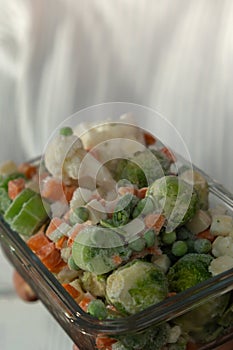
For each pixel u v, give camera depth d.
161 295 0.37
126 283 0.37
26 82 0.70
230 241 0.40
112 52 0.66
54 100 0.69
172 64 0.62
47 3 0.68
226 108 0.59
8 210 0.45
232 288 0.38
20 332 0.70
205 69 0.60
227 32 0.58
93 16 0.66
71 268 0.40
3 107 0.73
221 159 0.60
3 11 0.70
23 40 0.70
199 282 0.38
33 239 0.43
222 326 0.40
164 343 0.38
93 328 0.36
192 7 0.61
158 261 0.39
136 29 0.64
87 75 0.68
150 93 0.64
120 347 0.38
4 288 0.73
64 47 0.68
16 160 0.74
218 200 0.44
